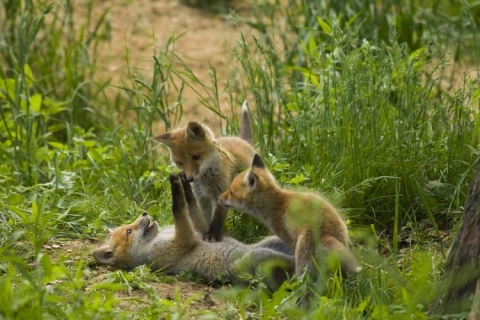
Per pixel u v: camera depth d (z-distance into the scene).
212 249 10.24
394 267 9.50
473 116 12.52
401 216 11.35
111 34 20.64
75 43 17.31
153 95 14.23
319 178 11.56
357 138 11.55
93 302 8.57
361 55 13.47
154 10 22.00
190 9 22.36
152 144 14.23
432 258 9.30
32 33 14.88
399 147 11.52
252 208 10.04
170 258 10.48
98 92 17.27
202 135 11.58
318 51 14.59
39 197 12.30
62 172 12.65
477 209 8.33
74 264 10.38
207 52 20.14
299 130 12.41
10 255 9.16
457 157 11.64
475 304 7.97
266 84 13.03
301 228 9.42
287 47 16.50
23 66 14.51
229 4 22.64
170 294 9.69
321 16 16.44
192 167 11.55
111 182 13.12
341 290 8.63
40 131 15.23
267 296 9.07
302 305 8.90
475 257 8.29
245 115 12.75
